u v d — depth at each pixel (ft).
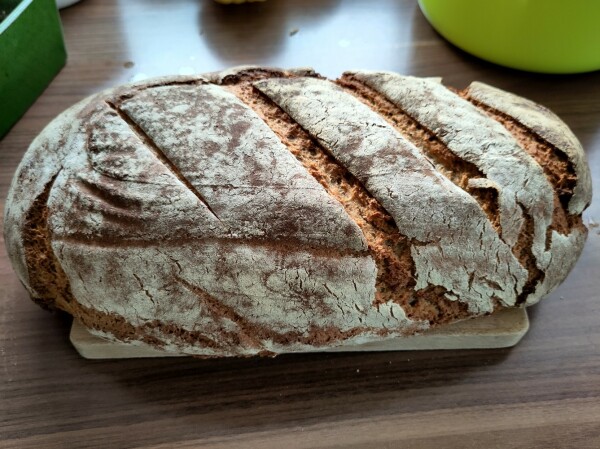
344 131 0.75
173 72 1.13
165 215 0.68
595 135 1.04
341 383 0.77
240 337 0.71
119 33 1.20
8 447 0.70
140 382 0.76
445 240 0.71
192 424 0.73
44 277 0.72
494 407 0.75
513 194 0.73
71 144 0.75
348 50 1.18
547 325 0.82
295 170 0.72
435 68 1.15
